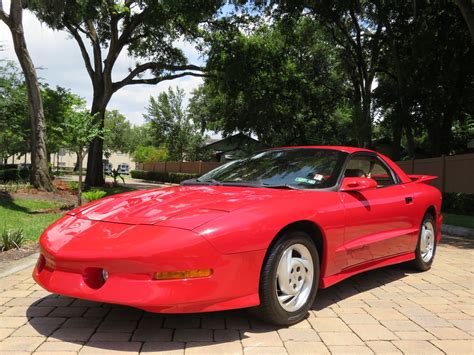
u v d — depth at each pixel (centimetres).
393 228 480
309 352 305
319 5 2402
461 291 473
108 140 7169
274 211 344
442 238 929
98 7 2092
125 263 293
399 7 2272
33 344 308
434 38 2217
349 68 2866
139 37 2552
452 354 309
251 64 2592
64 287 310
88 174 2405
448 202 1538
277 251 338
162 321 356
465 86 2355
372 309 404
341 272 411
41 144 1648
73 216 379
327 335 337
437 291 471
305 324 360
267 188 408
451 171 1666
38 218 1028
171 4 2069
